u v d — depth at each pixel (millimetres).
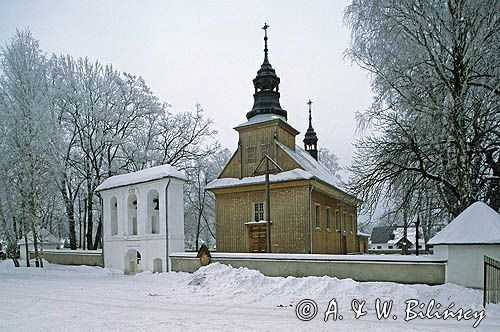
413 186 18781
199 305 13609
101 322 11039
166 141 42000
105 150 37750
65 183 35625
